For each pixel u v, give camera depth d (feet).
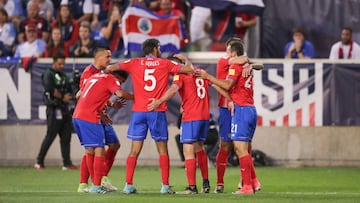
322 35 203.31
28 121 194.49
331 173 175.73
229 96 122.21
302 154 194.18
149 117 121.08
